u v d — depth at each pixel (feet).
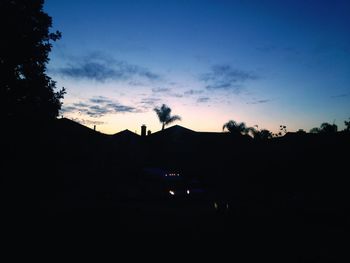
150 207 76.59
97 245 39.63
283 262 33.47
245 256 35.55
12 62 48.08
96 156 74.79
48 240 40.75
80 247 38.50
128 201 85.05
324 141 64.13
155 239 43.55
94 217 56.29
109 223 53.52
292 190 65.00
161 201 87.15
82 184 69.46
